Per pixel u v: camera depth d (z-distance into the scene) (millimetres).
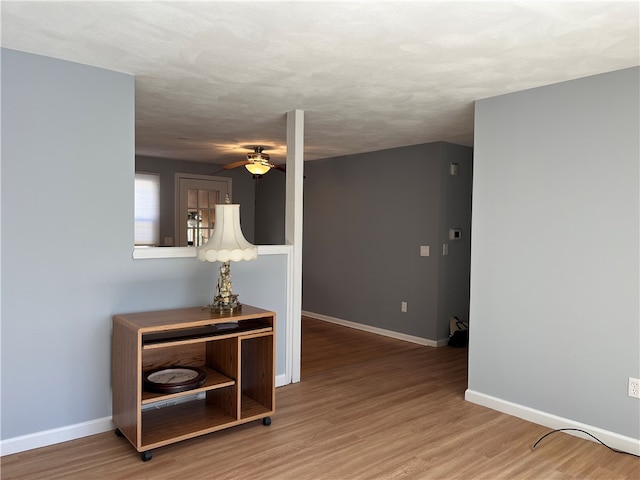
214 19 2236
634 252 2832
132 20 2262
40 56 2727
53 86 2773
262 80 3162
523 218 3320
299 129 3969
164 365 3234
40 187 2750
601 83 2949
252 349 3365
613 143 2904
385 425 3174
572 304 3090
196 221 7398
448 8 2088
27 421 2744
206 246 3029
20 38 2490
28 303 2730
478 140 3574
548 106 3189
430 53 2637
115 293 3035
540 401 3244
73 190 2859
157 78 3145
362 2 2039
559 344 3150
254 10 2133
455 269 5551
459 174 5543
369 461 2678
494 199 3477
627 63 2764
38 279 2758
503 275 3434
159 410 3189
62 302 2842
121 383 2855
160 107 3916
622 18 2164
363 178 6191
